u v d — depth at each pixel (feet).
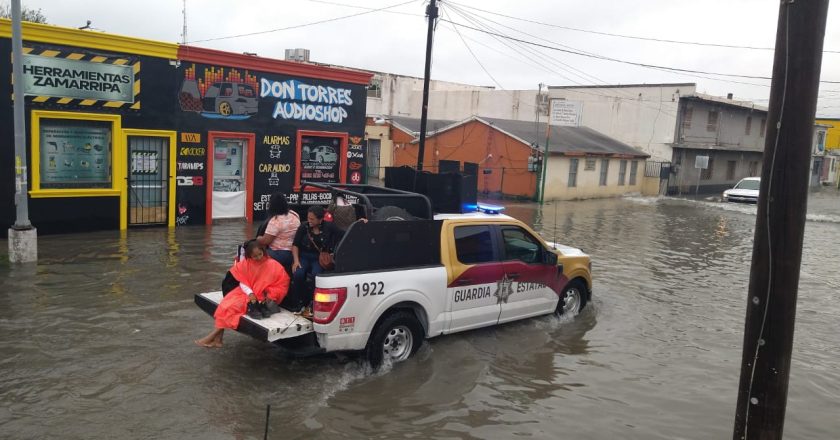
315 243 22.84
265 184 53.11
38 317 25.88
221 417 18.04
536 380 22.20
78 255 37.47
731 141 139.23
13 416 17.53
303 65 53.52
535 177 95.04
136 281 32.22
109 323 25.58
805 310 34.06
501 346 25.38
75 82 42.39
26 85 40.40
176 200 48.42
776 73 13.89
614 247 52.75
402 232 22.47
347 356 22.76
